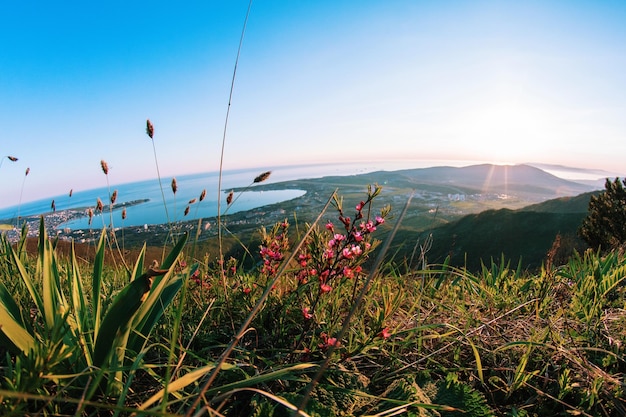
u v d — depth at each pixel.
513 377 1.67
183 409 1.32
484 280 3.22
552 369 1.75
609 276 2.64
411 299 2.54
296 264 2.19
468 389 1.49
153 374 1.30
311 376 1.57
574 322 2.21
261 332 2.00
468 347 1.92
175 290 1.79
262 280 2.29
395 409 1.28
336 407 1.39
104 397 1.27
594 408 1.49
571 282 2.95
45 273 1.46
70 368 1.42
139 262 2.07
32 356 1.05
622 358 1.75
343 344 1.77
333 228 1.98
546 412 1.50
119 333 1.38
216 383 1.53
